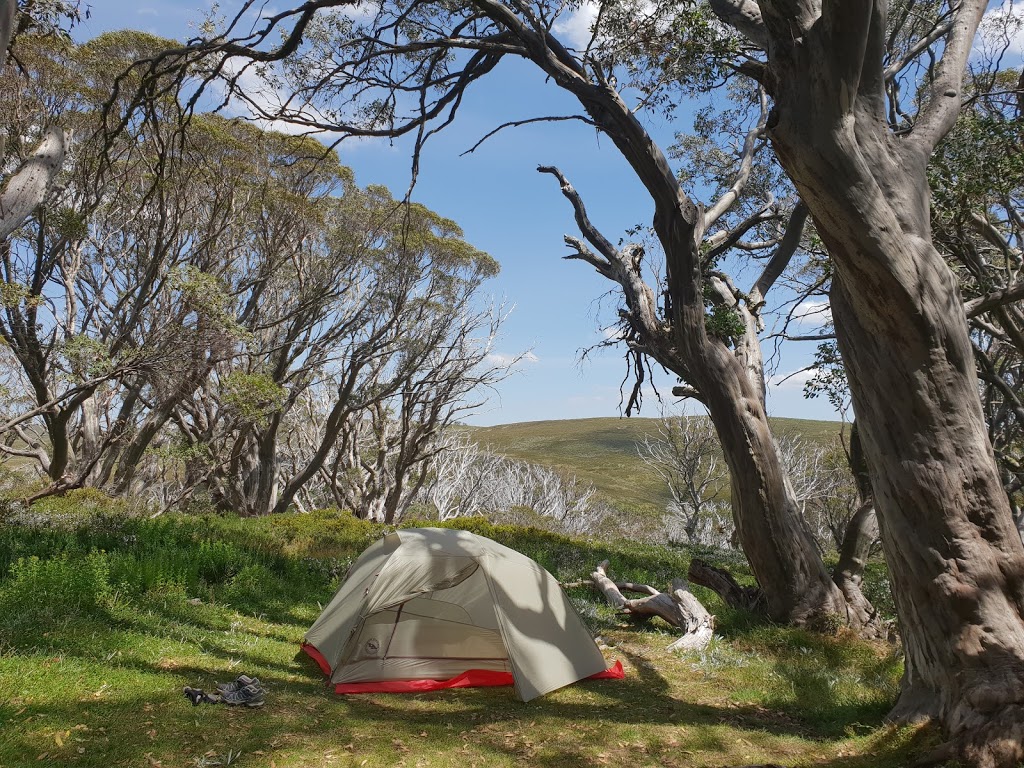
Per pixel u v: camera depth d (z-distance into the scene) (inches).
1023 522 775.7
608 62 450.6
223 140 887.1
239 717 233.0
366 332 1204.5
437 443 1520.7
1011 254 506.0
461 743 234.7
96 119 794.8
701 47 400.8
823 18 225.1
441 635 312.3
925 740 224.7
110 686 236.7
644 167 446.6
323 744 220.2
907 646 254.8
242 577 434.6
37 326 840.3
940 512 238.8
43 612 287.0
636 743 242.4
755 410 439.5
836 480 1286.9
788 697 303.4
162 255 831.7
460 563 319.9
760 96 592.7
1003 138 438.0
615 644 396.8
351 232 1109.7
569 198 552.4
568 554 682.2
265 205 996.6
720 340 455.8
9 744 183.5
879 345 249.6
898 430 247.0
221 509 1127.0
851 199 237.8
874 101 256.1
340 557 575.8
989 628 226.8
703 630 398.9
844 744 241.8
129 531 518.6
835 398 580.7
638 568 658.8
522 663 295.6
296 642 345.7
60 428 893.8
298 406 1369.3
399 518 1496.1
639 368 549.6
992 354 735.7
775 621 430.0
